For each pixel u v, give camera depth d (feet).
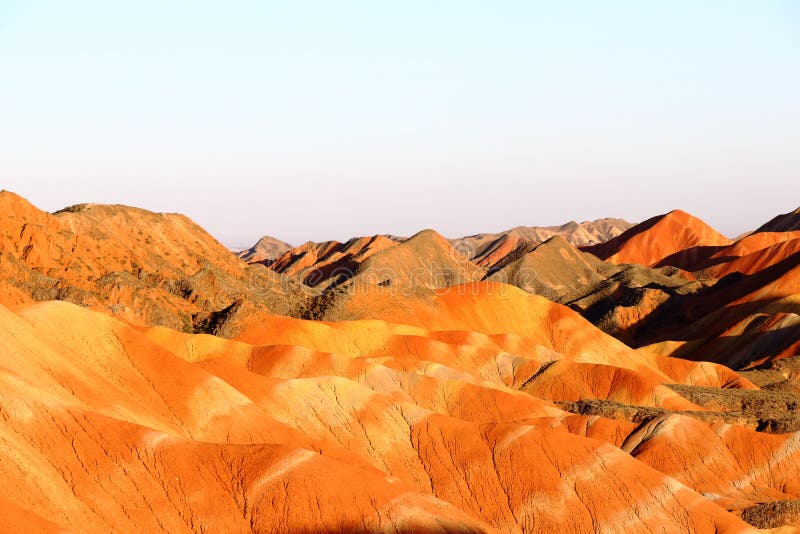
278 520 183.42
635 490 244.22
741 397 387.96
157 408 235.61
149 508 180.34
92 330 245.65
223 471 190.70
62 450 181.06
